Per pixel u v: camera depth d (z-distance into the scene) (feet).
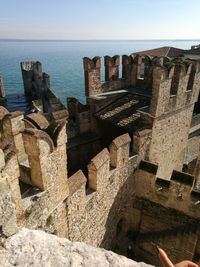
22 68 151.84
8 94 156.87
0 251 13.73
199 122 99.45
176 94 54.90
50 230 30.48
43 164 27.04
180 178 48.19
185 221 50.29
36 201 27.17
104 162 38.70
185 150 70.49
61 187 30.83
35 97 142.72
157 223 53.78
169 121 56.59
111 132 63.10
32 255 13.67
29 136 25.71
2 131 31.37
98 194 39.50
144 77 67.87
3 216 14.37
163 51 145.48
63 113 48.75
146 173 50.67
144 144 50.52
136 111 59.67
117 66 65.87
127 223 55.52
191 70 58.03
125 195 49.49
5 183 14.76
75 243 14.96
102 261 13.74
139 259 57.47
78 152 61.36
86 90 62.44
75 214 35.14
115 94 65.10
